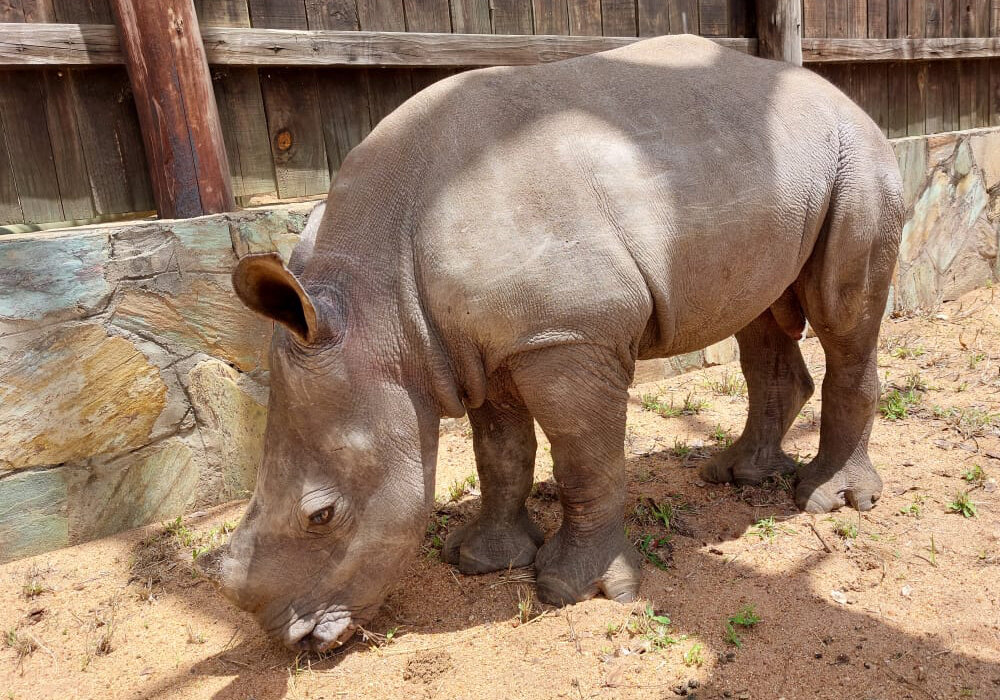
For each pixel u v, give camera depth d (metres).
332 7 4.85
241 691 2.88
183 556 3.91
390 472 2.83
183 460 4.35
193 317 4.30
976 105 8.18
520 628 3.09
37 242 3.87
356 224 2.85
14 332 3.86
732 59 3.43
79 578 3.78
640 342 3.12
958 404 5.16
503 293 2.74
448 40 5.12
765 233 3.12
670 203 2.91
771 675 2.80
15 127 4.19
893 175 3.56
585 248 2.77
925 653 2.88
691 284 3.03
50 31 4.09
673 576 3.40
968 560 3.45
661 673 2.82
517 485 3.54
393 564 2.92
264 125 4.79
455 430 5.20
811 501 3.92
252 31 4.52
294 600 2.89
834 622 3.06
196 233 4.26
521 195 2.76
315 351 2.70
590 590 3.21
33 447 3.96
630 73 3.14
